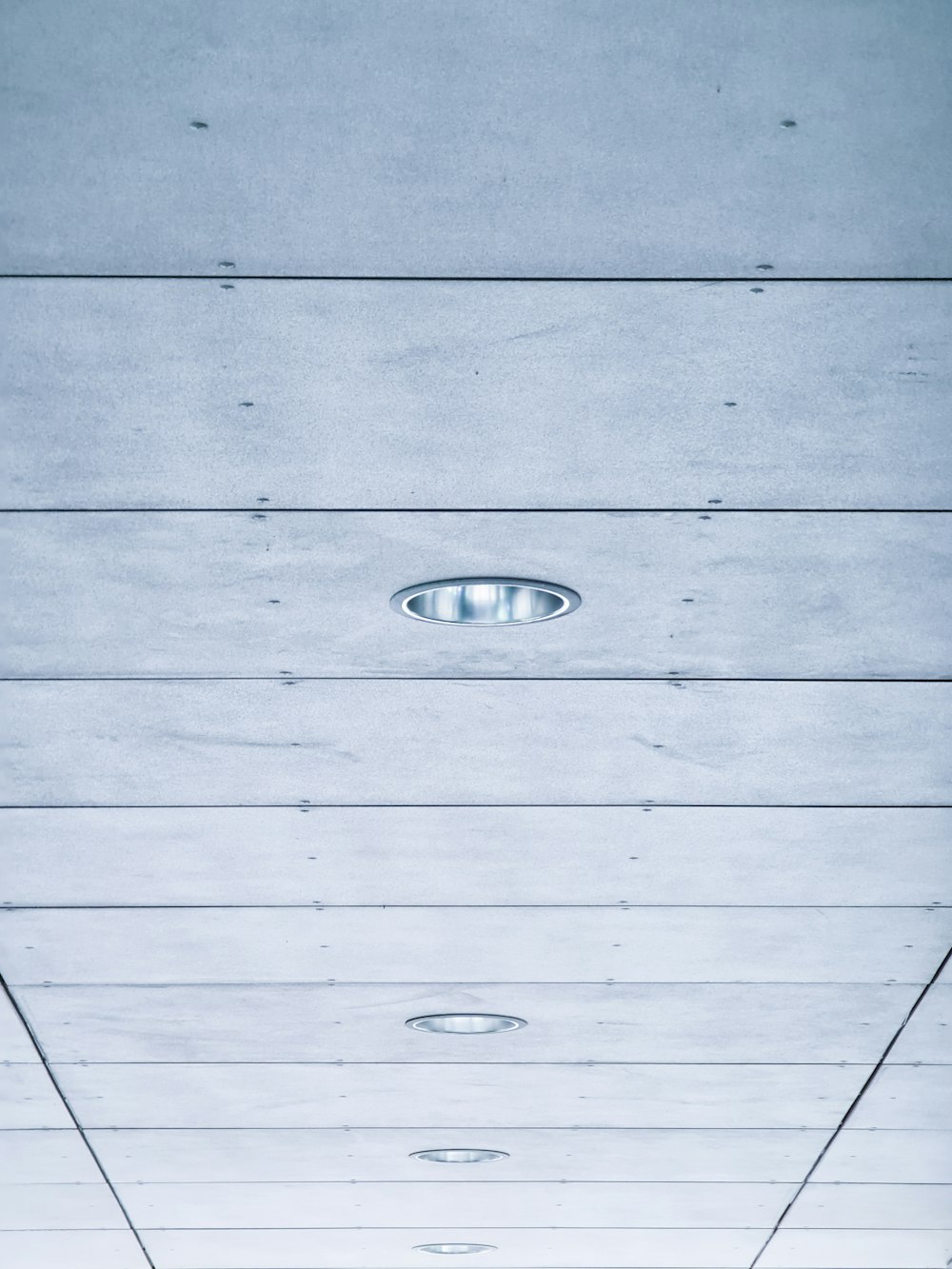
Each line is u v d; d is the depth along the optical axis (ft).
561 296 26.91
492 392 28.86
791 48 23.31
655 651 37.40
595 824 46.26
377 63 23.41
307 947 55.06
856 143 24.45
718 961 56.75
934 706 39.81
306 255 26.12
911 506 32.17
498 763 42.65
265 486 31.35
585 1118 74.84
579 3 22.82
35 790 43.60
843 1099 72.13
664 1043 65.21
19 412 29.19
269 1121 75.05
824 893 51.08
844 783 43.91
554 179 24.94
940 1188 86.79
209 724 40.37
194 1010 60.85
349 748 41.73
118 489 31.37
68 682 38.27
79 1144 78.18
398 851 47.80
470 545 33.27
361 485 31.30
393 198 25.18
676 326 27.50
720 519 32.50
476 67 23.48
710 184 25.08
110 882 49.57
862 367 28.43
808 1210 92.99
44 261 26.13
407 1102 72.38
